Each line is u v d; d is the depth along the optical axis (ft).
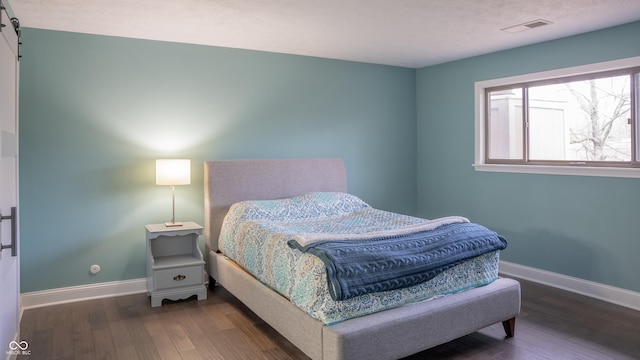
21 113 11.74
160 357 9.06
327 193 14.61
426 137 18.10
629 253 12.05
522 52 14.34
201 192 14.07
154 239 13.35
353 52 15.16
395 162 18.01
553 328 10.50
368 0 9.93
